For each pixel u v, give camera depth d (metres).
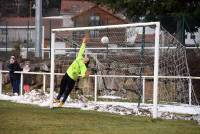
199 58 75.19
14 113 41.31
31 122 36.25
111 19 121.44
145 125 36.44
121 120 39.22
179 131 33.59
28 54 103.75
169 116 44.25
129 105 54.56
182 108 52.69
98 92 67.81
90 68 67.75
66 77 48.00
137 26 43.28
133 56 63.34
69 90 48.44
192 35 82.38
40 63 83.44
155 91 40.94
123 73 65.25
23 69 77.06
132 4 61.78
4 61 94.81
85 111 45.62
